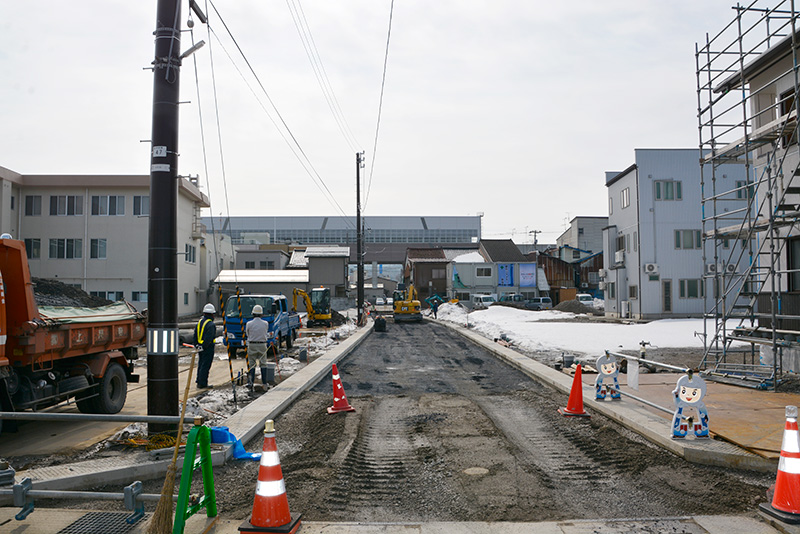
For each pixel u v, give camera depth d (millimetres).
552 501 5723
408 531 4914
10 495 5344
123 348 10469
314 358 18594
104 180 40656
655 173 36281
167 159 7816
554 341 21234
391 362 18047
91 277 40719
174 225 7883
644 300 35781
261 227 125688
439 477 6555
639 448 7438
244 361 17625
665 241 36031
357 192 38500
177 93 7953
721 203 35781
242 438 7824
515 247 71688
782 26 12422
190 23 8344
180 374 14992
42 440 8109
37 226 40594
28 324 7691
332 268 58344
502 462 7113
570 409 9633
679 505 5539
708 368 13812
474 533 4867
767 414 8453
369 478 6543
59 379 8719
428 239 126875
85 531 4816
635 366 9414
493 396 11859
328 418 9773
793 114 11031
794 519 4848
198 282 50188
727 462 6629
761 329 11695
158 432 7543
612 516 5301
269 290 55250
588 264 72562
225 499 5812
